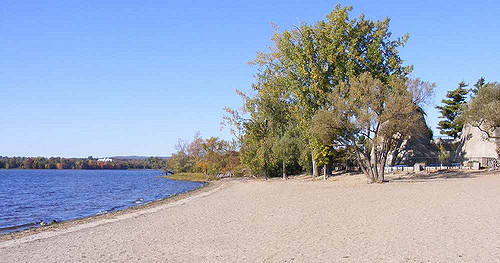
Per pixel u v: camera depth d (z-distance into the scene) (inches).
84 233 740.7
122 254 528.4
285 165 2511.1
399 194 1028.5
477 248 465.4
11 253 575.5
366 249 487.2
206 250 526.6
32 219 1111.6
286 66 1790.1
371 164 1525.6
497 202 809.5
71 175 6146.7
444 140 2390.5
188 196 1600.6
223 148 3513.8
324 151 1781.5
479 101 1572.3
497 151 1702.8
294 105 1852.9
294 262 446.3
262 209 920.9
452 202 834.2
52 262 505.0
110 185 3093.0
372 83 1344.7
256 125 2384.4
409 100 1311.5
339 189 1311.5
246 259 469.4
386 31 1589.6
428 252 459.5
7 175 6018.7
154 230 717.3
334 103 1408.7
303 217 759.7
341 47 1536.7
